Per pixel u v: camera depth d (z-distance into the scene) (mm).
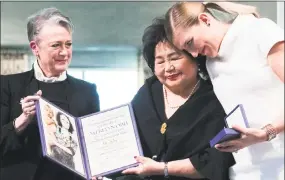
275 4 3098
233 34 1543
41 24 1760
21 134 1711
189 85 1793
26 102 1656
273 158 1569
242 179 1635
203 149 1693
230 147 1479
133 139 1754
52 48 1740
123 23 4809
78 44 5754
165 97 1825
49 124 1663
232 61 1576
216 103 1732
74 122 1770
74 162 1683
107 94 2650
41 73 1814
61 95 1818
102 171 1705
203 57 1728
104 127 1779
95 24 5027
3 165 1731
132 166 1704
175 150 1709
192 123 1718
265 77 1512
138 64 5539
